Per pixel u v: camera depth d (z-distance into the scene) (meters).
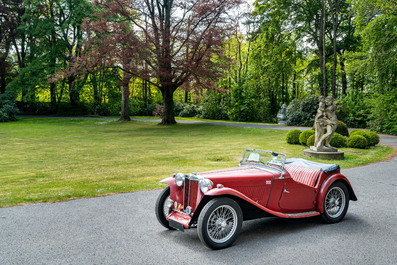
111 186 8.98
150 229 5.64
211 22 30.73
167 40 30.03
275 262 4.31
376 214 6.68
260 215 5.47
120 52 28.98
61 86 50.44
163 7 35.31
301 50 40.09
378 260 4.40
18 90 44.50
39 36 47.19
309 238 5.27
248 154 6.42
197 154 15.87
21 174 11.05
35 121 40.88
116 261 4.31
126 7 32.22
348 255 4.57
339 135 18.50
